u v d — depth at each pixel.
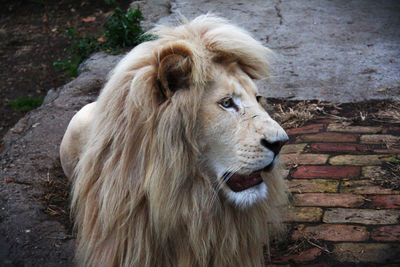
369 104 5.01
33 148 4.39
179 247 2.56
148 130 2.38
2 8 10.85
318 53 6.32
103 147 2.57
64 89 5.71
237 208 2.58
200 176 2.46
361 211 3.39
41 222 3.40
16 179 3.90
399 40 6.66
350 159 4.07
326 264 2.93
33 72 8.15
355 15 7.82
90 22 9.62
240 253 2.69
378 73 5.66
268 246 2.91
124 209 2.50
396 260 2.90
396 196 3.53
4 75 8.11
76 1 10.84
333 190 3.67
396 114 4.73
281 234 3.20
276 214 2.92
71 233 3.30
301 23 7.50
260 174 2.56
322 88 5.39
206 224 2.50
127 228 2.57
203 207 2.47
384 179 3.74
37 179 3.92
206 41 2.47
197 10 8.27
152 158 2.38
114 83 2.52
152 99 2.36
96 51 7.25
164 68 2.29
